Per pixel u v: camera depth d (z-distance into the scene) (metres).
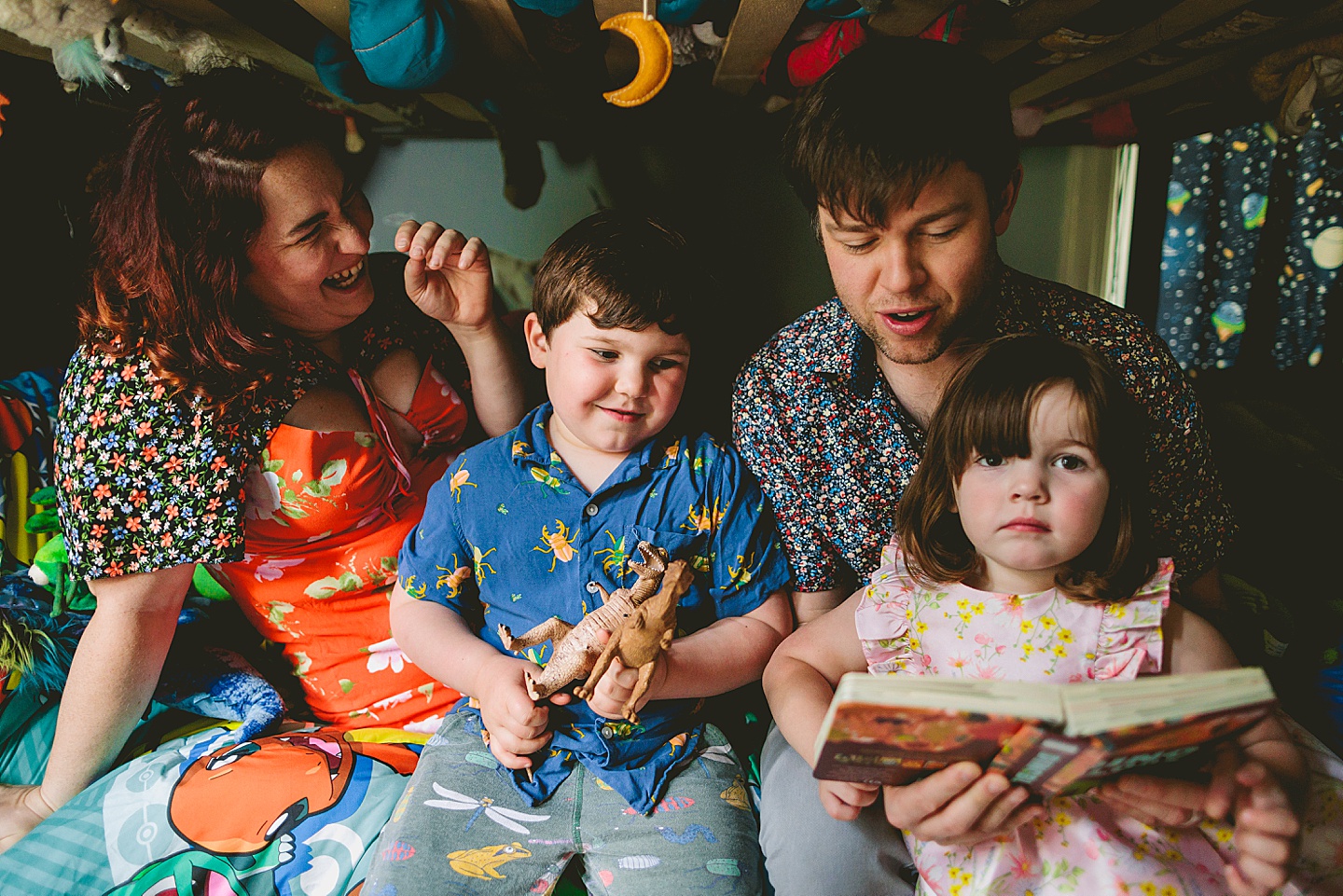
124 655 1.02
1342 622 1.26
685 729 1.06
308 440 1.06
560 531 1.04
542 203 1.92
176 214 0.97
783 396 1.11
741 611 1.09
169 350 0.99
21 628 1.14
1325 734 1.06
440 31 1.06
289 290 1.07
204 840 0.97
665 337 0.99
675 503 1.06
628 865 0.94
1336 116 1.95
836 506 1.11
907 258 0.86
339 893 0.95
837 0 1.08
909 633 0.95
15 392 1.38
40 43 1.08
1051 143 2.00
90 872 0.95
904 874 0.95
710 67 1.51
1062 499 0.83
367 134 1.86
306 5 1.08
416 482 1.24
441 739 1.06
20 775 1.13
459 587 1.07
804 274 1.94
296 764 1.04
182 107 0.97
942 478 0.94
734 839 0.96
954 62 0.88
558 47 1.24
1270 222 2.04
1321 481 1.76
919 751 0.68
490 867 0.92
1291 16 1.19
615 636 0.89
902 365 1.02
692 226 1.92
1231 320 2.10
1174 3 1.08
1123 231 2.07
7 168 1.33
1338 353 2.09
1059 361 0.86
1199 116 1.81
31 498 1.30
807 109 0.90
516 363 1.32
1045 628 0.89
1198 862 0.81
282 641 1.19
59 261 1.44
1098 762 0.64
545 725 0.97
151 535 1.00
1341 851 0.82
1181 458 1.02
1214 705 0.62
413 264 1.15
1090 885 0.80
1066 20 1.11
